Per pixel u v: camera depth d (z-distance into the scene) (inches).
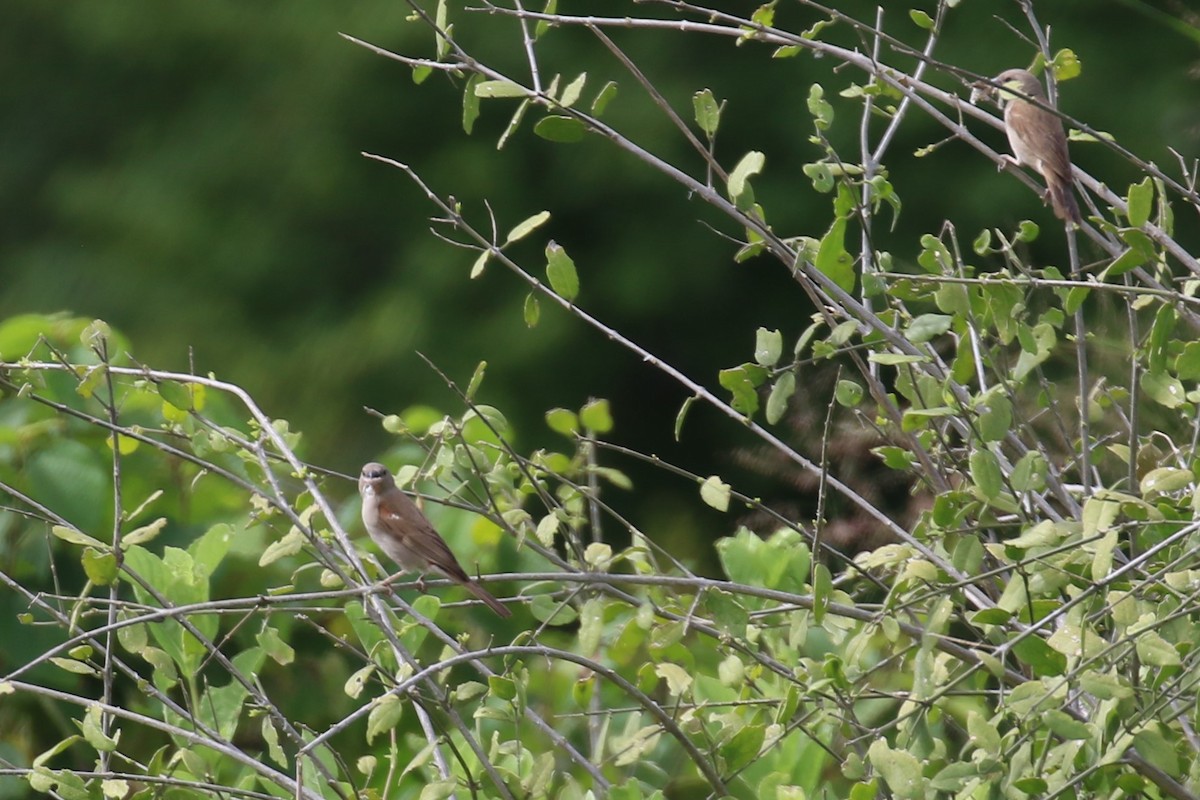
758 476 713.0
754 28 287.0
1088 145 680.4
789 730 254.4
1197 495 224.1
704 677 312.0
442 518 378.6
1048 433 379.6
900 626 264.8
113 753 256.8
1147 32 694.5
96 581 261.6
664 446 748.6
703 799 334.3
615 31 727.1
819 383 400.2
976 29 709.9
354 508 394.3
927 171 701.3
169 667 279.0
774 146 725.9
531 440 719.7
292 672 384.8
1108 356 369.4
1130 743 214.4
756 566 303.7
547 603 291.6
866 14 722.8
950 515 249.9
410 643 289.0
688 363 751.7
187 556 306.0
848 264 279.9
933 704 251.0
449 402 713.6
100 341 291.7
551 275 287.0
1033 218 689.6
